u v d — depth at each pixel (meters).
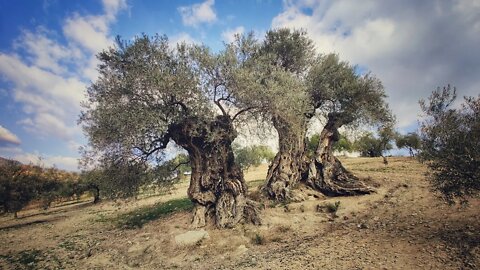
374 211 17.17
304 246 12.75
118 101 16.80
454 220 12.59
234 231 16.41
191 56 17.55
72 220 29.05
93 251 16.22
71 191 41.84
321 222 16.89
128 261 14.25
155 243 15.92
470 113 9.32
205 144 19.00
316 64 25.05
